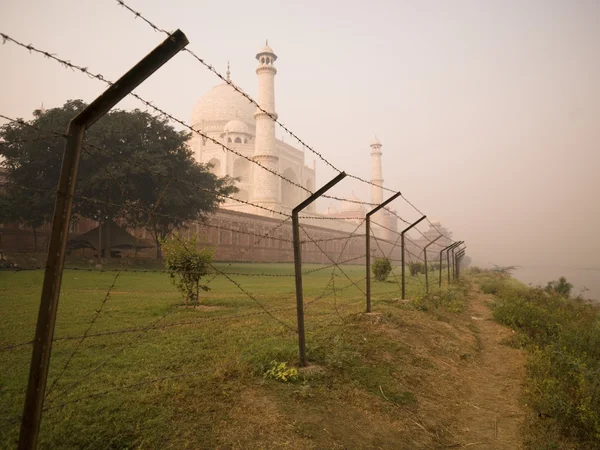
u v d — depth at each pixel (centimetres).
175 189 3167
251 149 7381
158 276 2416
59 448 371
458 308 1461
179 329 848
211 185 3738
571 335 997
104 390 496
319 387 559
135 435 402
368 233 1004
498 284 2506
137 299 1323
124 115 2978
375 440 473
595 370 718
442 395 646
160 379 509
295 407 496
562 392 627
